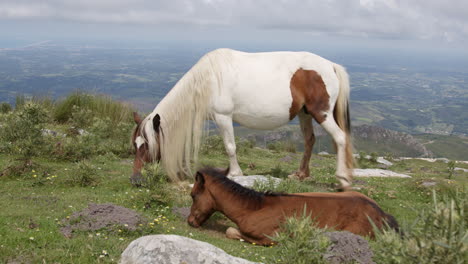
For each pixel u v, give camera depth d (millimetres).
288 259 3115
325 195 5234
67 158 9523
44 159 9172
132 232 4914
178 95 7941
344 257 3912
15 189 6738
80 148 9938
